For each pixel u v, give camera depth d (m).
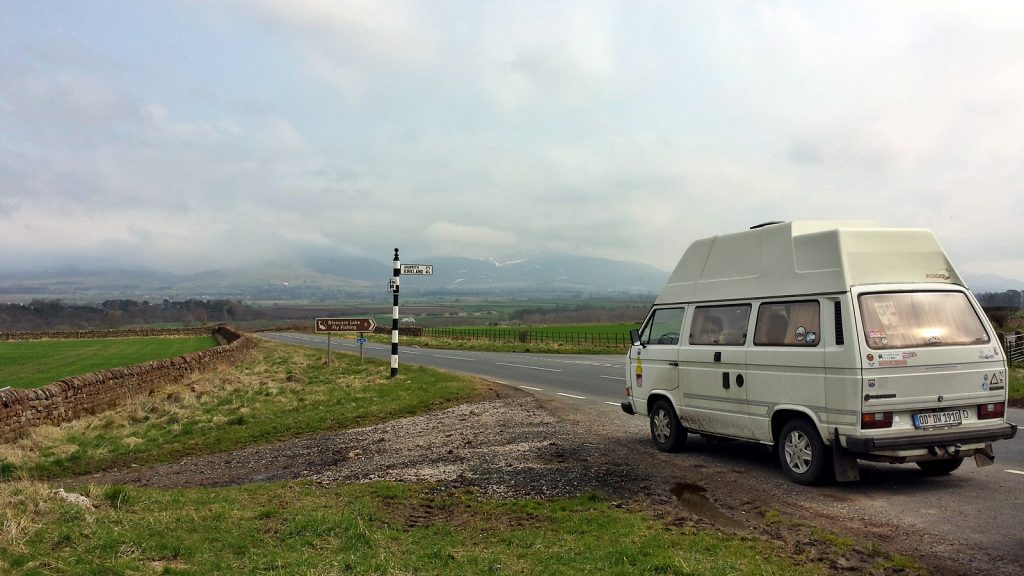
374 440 13.12
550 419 13.95
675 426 10.19
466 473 9.41
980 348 7.82
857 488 7.93
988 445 7.82
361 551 5.93
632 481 8.48
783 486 8.09
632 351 11.20
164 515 6.98
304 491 8.95
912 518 6.71
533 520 7.07
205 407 19.44
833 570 5.38
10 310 101.88
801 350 8.02
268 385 23.95
